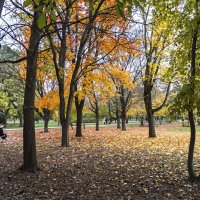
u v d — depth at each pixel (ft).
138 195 24.71
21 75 84.07
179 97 25.91
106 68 70.64
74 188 26.99
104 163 39.42
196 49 28.22
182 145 59.98
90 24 26.43
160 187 26.94
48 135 92.32
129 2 11.39
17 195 24.91
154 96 158.61
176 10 27.45
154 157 44.24
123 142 67.36
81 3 45.75
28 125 33.83
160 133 100.22
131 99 148.15
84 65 61.00
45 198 24.09
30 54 25.76
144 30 67.15
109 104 160.76
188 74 28.22
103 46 56.18
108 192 25.64
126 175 31.94
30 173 32.94
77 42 60.39
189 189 26.16
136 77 111.34
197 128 135.64
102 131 116.37
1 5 12.30
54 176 31.60
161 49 63.00
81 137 81.20
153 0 28.02
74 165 37.99
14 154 49.47
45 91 104.78
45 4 11.32
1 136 76.48
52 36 48.42
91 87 69.56
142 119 176.35
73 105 107.55
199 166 36.47
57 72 56.29
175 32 28.58
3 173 33.04
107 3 38.42
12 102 152.76
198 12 26.09
